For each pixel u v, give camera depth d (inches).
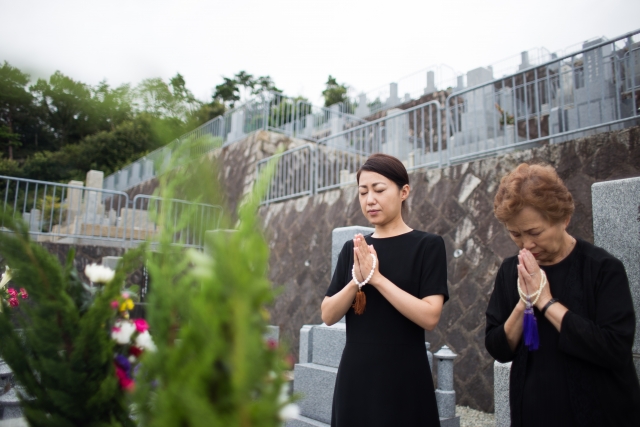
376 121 283.7
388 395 67.4
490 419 160.9
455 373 180.7
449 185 204.4
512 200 58.6
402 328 71.0
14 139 729.0
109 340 26.5
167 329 18.9
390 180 77.9
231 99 1549.0
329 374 129.3
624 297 56.0
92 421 24.9
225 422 14.0
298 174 363.3
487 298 176.6
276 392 15.5
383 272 74.4
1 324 25.9
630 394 53.9
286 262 294.0
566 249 63.0
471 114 300.8
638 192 84.4
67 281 29.5
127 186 776.9
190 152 18.3
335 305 72.3
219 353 14.6
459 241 192.9
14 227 25.0
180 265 19.6
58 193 452.4
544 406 57.4
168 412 15.1
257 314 15.4
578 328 54.1
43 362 23.8
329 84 1466.5
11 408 64.2
